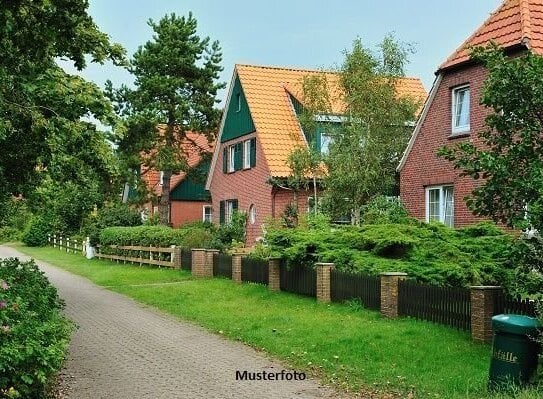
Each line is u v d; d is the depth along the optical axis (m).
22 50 10.41
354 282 15.90
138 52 38.19
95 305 18.73
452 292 12.79
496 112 10.24
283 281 19.48
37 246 55.78
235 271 22.75
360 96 24.31
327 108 25.80
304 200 32.31
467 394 8.12
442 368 9.73
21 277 11.59
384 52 24.98
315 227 21.62
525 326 8.05
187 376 9.95
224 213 38.50
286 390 9.05
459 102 21.39
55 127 11.81
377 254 16.78
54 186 16.50
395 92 25.53
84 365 10.74
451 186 21.72
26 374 7.28
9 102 10.55
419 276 14.20
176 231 30.83
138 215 44.03
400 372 9.63
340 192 24.38
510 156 9.82
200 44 39.25
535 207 8.59
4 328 7.30
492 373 8.34
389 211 22.55
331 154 24.48
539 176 9.06
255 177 34.38
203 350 11.96
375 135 24.47
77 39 13.88
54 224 53.44
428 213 22.53
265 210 33.16
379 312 14.75
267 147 32.91
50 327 8.40
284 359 11.05
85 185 16.47
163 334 13.73
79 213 51.88
